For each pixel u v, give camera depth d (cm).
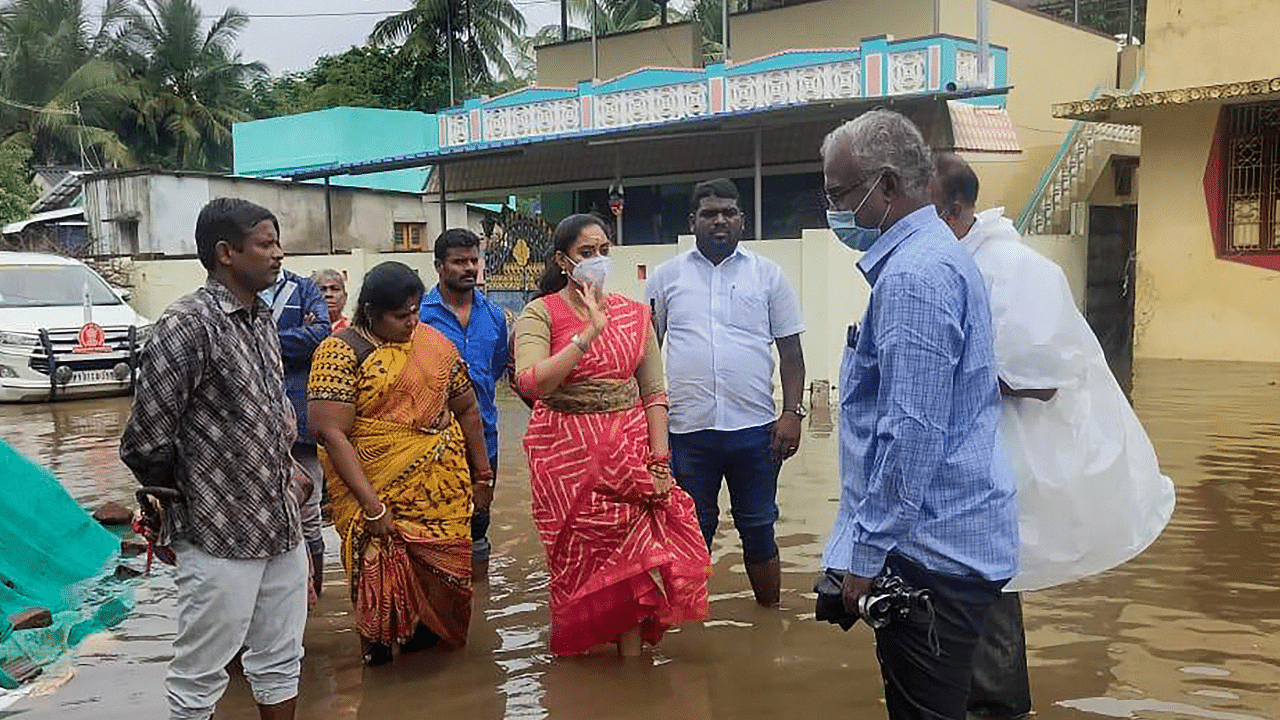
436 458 445
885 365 267
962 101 1445
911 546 277
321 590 550
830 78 1401
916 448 261
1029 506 358
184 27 3575
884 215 283
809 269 1141
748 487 491
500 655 455
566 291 455
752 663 435
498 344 559
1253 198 1322
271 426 344
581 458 432
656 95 1572
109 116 3488
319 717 394
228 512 334
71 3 3569
